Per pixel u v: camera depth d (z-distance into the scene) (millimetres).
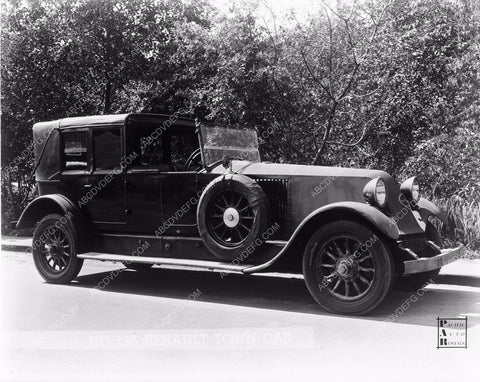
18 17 11625
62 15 11594
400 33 9219
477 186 9242
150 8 11688
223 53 9688
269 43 9727
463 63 9148
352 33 9773
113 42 11547
